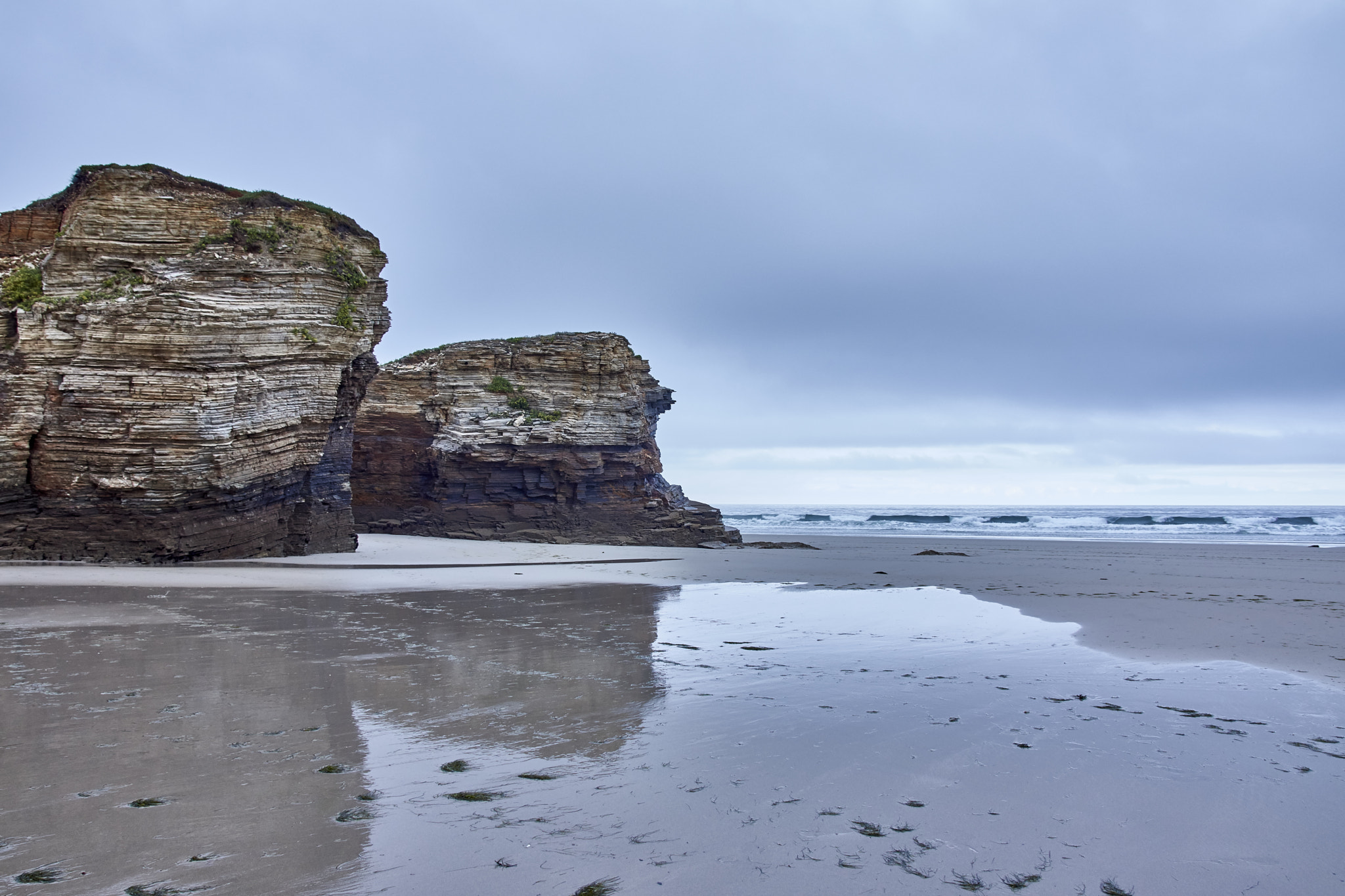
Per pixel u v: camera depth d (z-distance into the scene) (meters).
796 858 4.64
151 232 25.09
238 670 9.69
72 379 23.14
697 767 6.24
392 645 11.74
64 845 4.61
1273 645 12.05
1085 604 17.38
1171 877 4.48
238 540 26.27
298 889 4.13
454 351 49.00
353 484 47.38
